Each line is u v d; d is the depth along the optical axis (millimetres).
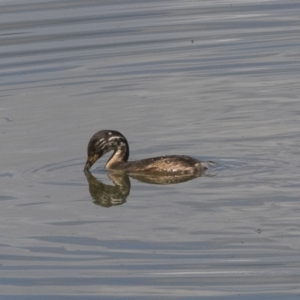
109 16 28812
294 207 15062
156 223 14805
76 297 12609
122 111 21078
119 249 13953
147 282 12969
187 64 24562
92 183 17000
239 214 14914
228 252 13664
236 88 22391
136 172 17516
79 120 20562
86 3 30406
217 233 14266
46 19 28500
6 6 30047
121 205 15688
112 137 17922
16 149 18844
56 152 18609
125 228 14711
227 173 16906
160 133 19516
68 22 28203
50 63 24922
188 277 13031
